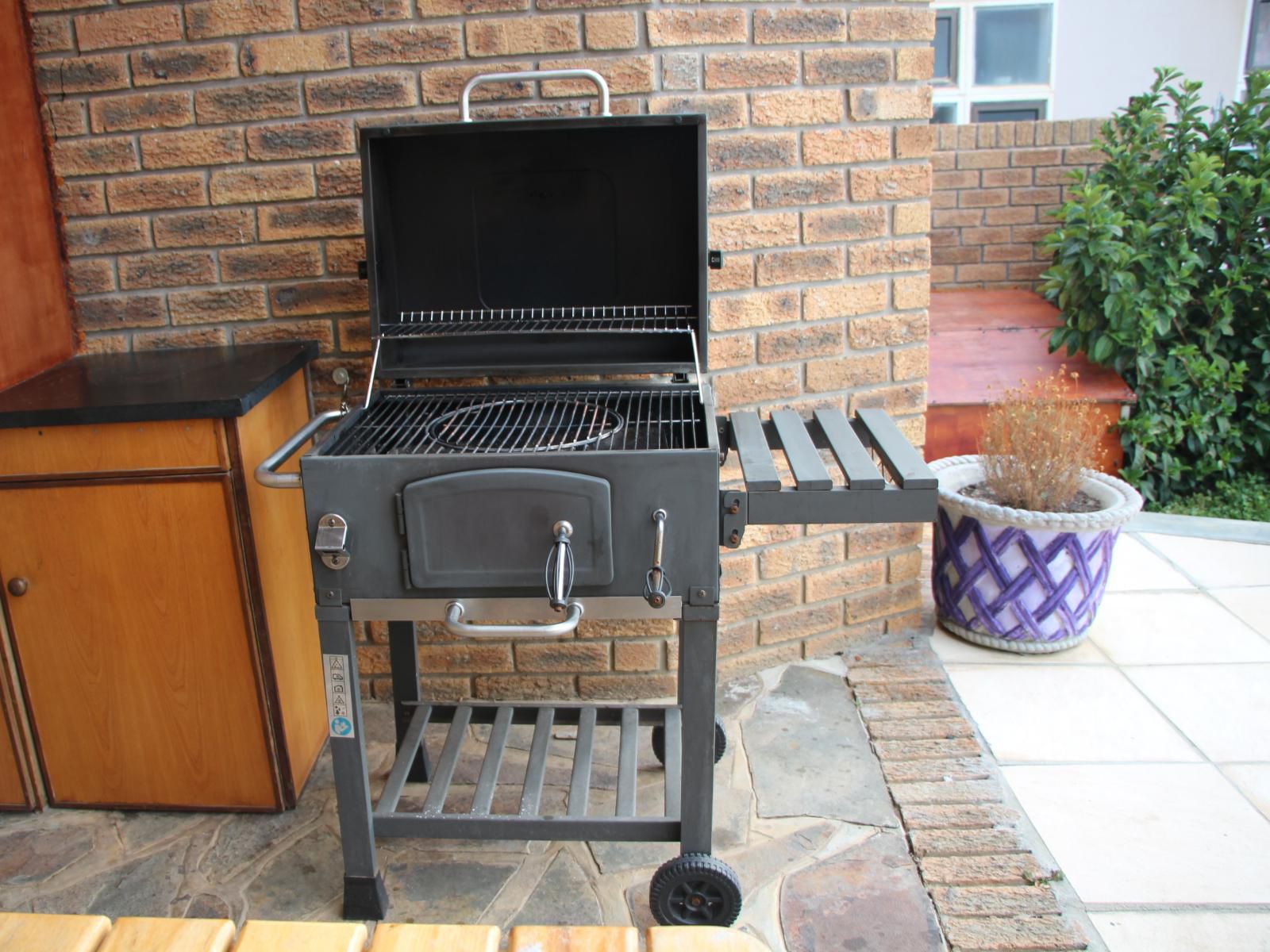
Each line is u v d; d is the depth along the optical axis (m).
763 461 1.76
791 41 2.29
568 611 1.70
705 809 1.81
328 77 2.25
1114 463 4.05
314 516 1.66
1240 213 4.03
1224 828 2.06
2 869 2.03
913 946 1.78
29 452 1.97
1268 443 4.11
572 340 2.14
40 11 2.23
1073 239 4.01
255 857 2.07
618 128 1.98
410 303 2.16
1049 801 2.16
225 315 2.40
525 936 1.07
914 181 2.47
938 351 4.30
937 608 2.95
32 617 2.08
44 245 2.28
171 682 2.11
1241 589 3.13
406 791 2.27
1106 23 5.55
